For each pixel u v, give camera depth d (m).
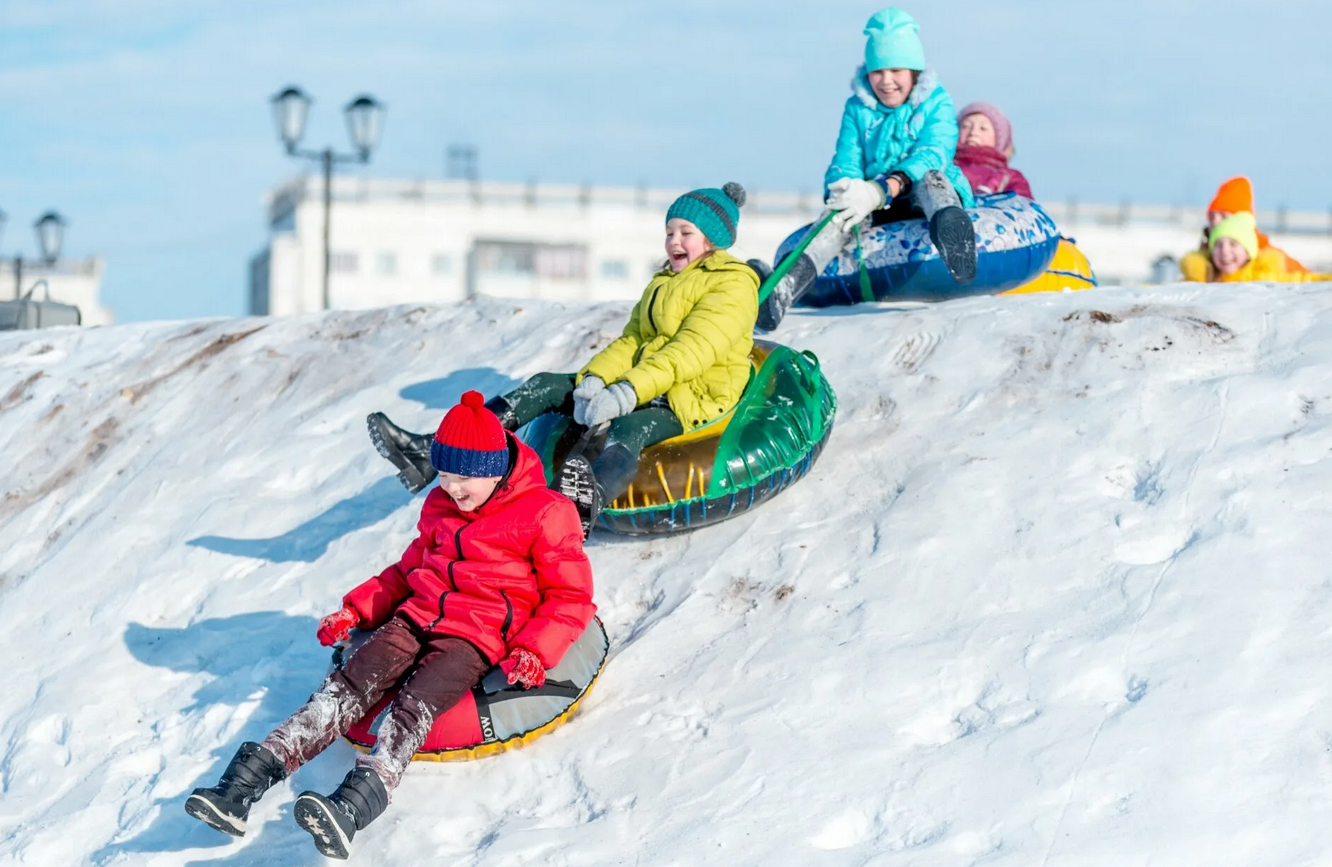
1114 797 6.53
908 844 6.54
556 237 94.06
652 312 9.63
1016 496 8.98
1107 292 11.52
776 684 7.84
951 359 10.77
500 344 13.76
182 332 16.34
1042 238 13.31
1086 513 8.67
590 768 7.48
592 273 94.25
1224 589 7.71
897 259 13.08
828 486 9.70
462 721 7.54
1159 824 6.32
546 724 7.74
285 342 15.19
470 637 7.49
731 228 9.72
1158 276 46.31
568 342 13.29
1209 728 6.80
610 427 9.38
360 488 11.41
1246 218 18.02
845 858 6.51
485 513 7.61
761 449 9.33
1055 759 6.81
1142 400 9.62
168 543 11.27
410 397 13.04
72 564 11.37
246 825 7.47
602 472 8.77
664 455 9.33
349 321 15.42
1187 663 7.26
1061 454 9.30
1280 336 10.05
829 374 11.18
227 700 8.86
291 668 9.05
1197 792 6.45
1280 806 6.30
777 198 88.50
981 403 10.15
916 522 8.94
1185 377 9.85
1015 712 7.25
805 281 12.08
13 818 8.17
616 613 9.05
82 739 8.84
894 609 8.25
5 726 9.30
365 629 8.02
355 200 93.06
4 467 14.06
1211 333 10.24
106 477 13.21
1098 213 88.88
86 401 14.91
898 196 12.91
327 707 7.27
